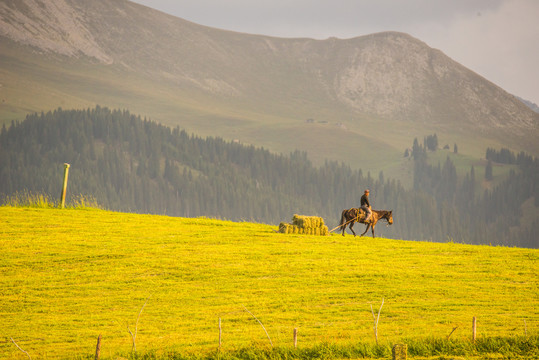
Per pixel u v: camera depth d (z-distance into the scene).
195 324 18.41
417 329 16.97
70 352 15.79
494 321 17.70
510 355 14.07
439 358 14.05
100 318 19.16
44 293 21.86
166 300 21.08
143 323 18.62
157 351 15.40
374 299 20.86
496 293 21.58
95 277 23.94
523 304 19.98
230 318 18.94
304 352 14.84
